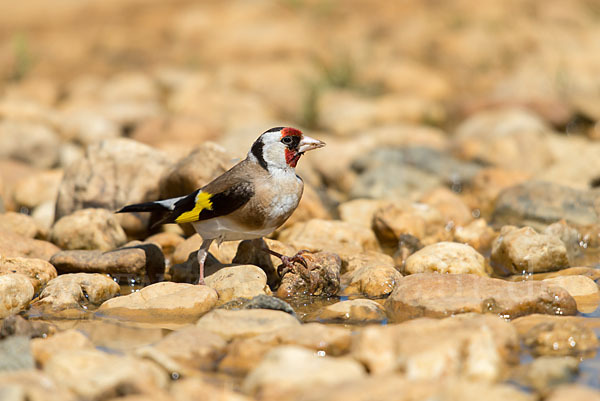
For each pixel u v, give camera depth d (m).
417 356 7.18
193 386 6.80
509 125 20.47
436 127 23.34
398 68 27.86
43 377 6.89
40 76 29.67
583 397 6.29
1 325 9.13
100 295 10.31
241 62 31.12
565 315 9.25
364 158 18.16
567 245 12.38
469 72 29.20
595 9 35.66
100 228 12.46
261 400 6.68
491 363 7.27
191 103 24.70
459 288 9.62
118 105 23.47
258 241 11.07
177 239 12.79
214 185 10.27
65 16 37.62
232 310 8.89
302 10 37.44
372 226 13.73
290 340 7.96
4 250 11.43
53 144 19.17
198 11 36.66
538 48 30.77
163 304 9.69
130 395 6.79
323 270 10.59
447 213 14.43
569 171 16.16
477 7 35.28
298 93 25.92
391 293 10.12
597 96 24.66
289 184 10.27
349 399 6.38
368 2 38.34
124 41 34.00
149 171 13.61
